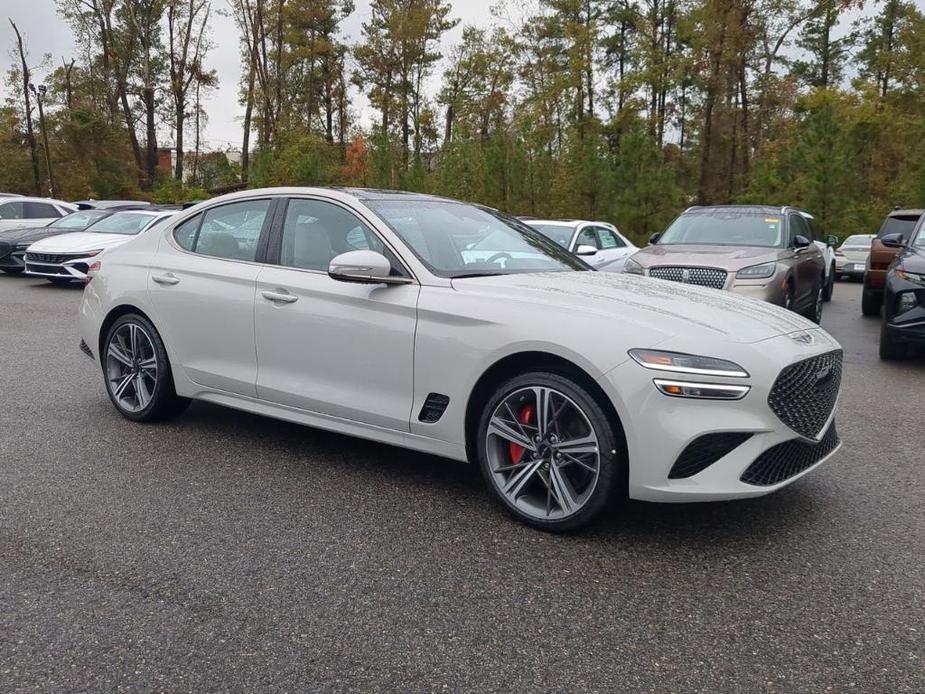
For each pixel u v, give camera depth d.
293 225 4.65
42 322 10.22
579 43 41.94
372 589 3.06
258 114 54.50
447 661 2.57
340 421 4.29
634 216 21.52
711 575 3.20
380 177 26.11
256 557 3.33
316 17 56.69
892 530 3.68
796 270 9.48
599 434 3.39
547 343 3.49
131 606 2.90
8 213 18.89
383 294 4.07
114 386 5.41
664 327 3.41
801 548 3.47
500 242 4.66
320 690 2.41
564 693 2.41
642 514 3.84
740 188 39.16
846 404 6.33
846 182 27.70
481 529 3.65
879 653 2.63
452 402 3.83
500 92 47.97
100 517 3.74
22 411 5.65
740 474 3.28
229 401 4.82
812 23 41.62
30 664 2.54
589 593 3.04
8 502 3.91
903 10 42.41
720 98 38.12
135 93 52.38
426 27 55.56
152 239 5.36
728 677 2.49
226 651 2.62
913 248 8.29
